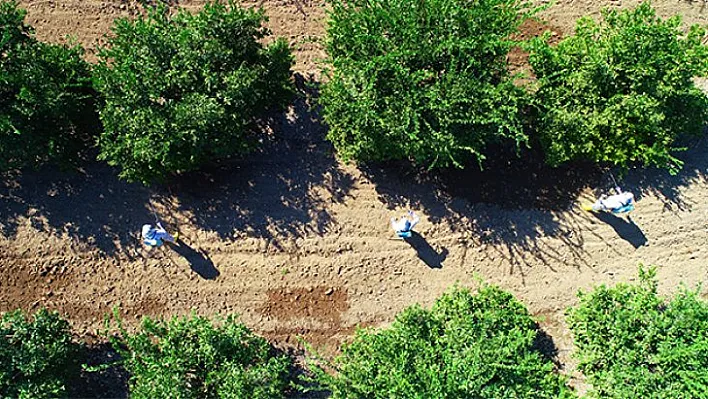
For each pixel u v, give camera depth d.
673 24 10.07
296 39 11.90
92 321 11.61
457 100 9.54
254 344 10.91
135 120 9.71
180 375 9.96
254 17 10.12
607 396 10.26
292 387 11.57
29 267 11.57
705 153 11.88
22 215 11.57
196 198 11.72
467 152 11.65
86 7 11.70
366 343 10.40
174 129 9.77
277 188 11.77
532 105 10.48
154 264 11.69
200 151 10.34
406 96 9.69
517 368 9.65
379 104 9.88
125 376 11.54
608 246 11.87
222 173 11.75
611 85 10.32
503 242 11.86
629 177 11.87
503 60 10.16
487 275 11.84
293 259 11.77
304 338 11.73
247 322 11.72
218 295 11.72
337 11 10.21
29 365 10.05
